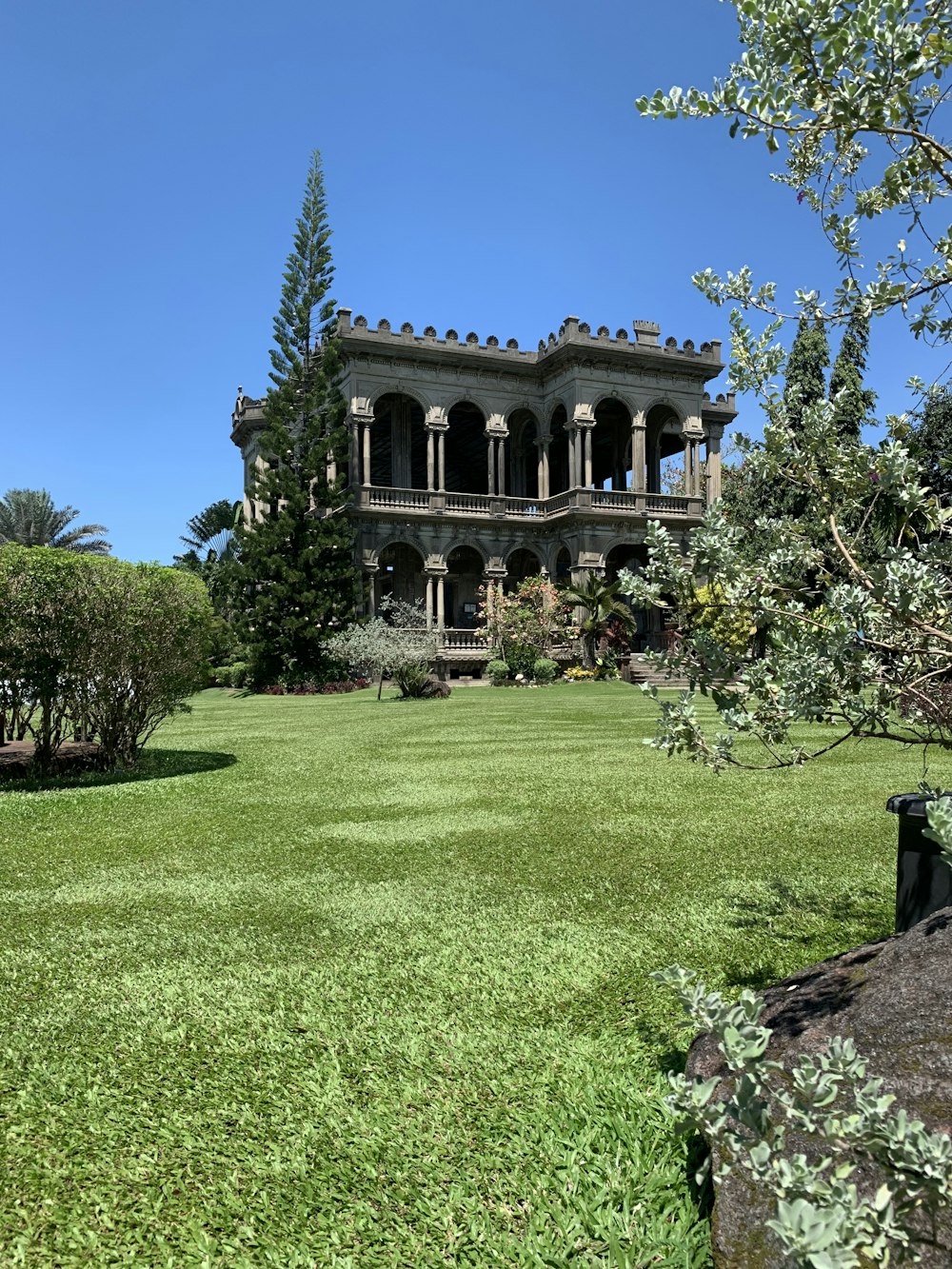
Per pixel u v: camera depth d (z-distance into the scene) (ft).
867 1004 6.56
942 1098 5.23
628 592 9.04
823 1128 4.15
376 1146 7.39
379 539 117.50
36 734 29.99
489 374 123.24
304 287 114.52
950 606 8.24
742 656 8.91
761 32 7.65
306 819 22.07
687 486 125.29
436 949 12.22
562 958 11.76
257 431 138.41
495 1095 8.21
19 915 14.23
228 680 116.67
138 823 21.80
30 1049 9.32
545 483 125.80
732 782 26.84
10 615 27.86
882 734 8.66
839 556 9.63
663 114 8.19
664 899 14.39
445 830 20.26
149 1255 6.13
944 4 7.27
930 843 9.71
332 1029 9.71
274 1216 6.53
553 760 33.24
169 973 11.48
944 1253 4.42
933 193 9.57
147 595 30.55
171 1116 7.93
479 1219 6.41
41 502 177.06
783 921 13.12
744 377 10.44
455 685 108.68
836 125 7.77
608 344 119.34
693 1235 6.10
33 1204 6.69
